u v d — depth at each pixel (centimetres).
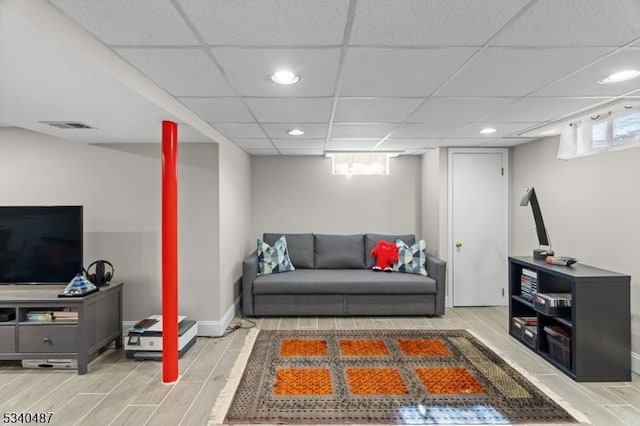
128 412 226
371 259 488
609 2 128
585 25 145
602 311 266
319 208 520
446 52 171
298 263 485
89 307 289
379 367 288
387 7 132
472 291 461
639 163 273
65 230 308
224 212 374
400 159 521
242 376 273
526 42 161
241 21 141
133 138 327
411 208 522
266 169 517
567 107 266
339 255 485
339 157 518
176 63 183
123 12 134
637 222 275
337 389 253
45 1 129
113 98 206
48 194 349
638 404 235
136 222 353
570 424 214
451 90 226
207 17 138
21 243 306
